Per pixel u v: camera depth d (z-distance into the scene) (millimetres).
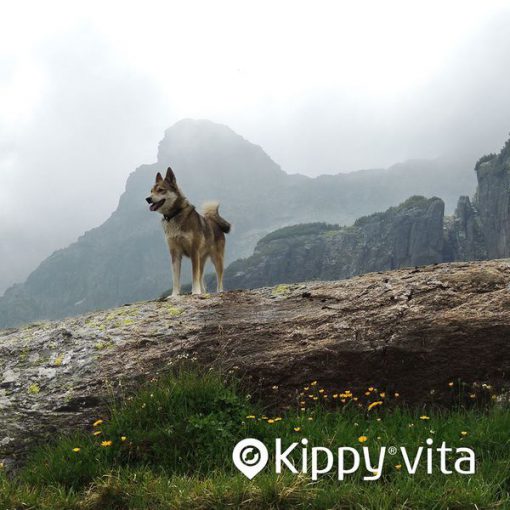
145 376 2912
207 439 2434
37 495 2201
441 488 1999
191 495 2057
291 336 3027
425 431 2393
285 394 2811
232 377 2822
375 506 1929
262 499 2016
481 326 2828
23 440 2678
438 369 2773
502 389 2680
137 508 2078
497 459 2182
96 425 2648
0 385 3012
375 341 2885
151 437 2449
